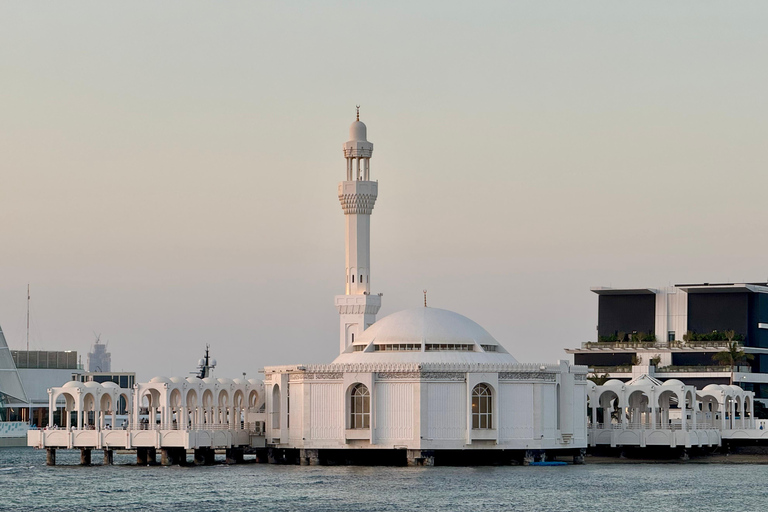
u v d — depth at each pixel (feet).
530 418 654.12
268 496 518.37
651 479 597.11
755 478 607.78
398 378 644.69
